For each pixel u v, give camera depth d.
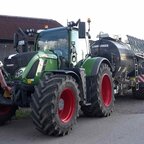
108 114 9.14
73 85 7.36
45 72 7.52
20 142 6.56
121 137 6.77
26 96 7.55
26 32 9.18
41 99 6.68
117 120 8.51
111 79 9.54
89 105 8.82
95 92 8.78
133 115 9.17
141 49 13.98
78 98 7.51
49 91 6.74
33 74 7.45
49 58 7.87
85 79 8.54
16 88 7.47
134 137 6.75
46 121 6.69
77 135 7.01
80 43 8.88
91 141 6.51
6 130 7.66
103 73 9.12
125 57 11.72
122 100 12.31
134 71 12.38
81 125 8.00
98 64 8.94
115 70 11.12
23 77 7.38
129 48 12.59
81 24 8.12
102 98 8.96
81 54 8.91
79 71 8.06
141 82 12.34
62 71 7.36
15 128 7.85
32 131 7.49
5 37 20.33
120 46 11.75
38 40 9.04
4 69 7.76
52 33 8.84
